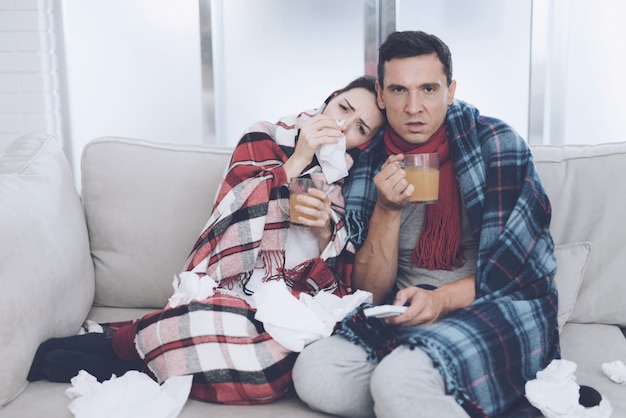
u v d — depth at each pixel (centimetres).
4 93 392
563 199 206
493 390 160
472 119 200
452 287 183
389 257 195
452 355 153
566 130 400
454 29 400
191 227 214
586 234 203
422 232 197
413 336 155
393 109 197
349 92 208
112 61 412
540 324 176
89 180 220
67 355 175
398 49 192
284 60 412
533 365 172
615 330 198
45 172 206
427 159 183
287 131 212
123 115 417
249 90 416
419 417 145
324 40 408
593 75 393
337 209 204
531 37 392
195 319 168
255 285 198
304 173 203
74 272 198
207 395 167
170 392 162
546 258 189
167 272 214
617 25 387
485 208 190
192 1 404
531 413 162
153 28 409
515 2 393
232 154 210
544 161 209
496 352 162
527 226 187
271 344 165
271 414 160
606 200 202
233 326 167
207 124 413
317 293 191
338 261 204
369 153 209
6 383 163
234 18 410
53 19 400
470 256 197
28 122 394
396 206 188
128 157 219
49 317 183
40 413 159
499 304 172
